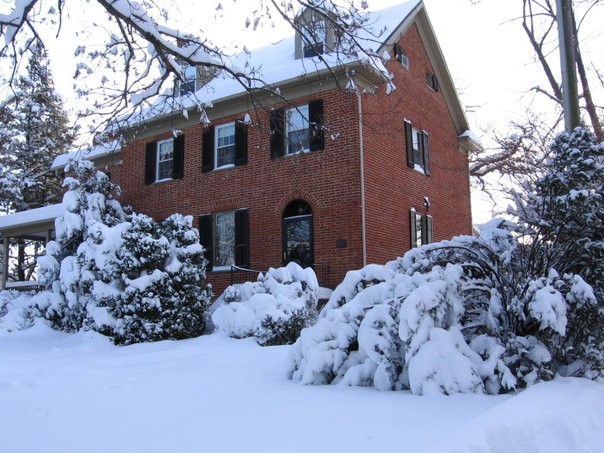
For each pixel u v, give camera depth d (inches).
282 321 391.2
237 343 391.9
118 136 321.4
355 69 491.8
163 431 152.5
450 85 733.3
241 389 222.5
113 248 445.1
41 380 258.1
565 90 335.0
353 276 272.2
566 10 339.3
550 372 206.4
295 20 289.1
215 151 631.2
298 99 556.7
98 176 623.8
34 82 363.9
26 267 1315.2
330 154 532.4
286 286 434.9
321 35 409.1
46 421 171.3
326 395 200.8
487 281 243.9
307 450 127.0
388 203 559.5
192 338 437.7
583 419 167.8
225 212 617.6
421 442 128.8
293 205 563.8
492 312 224.8
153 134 690.2
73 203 585.6
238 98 587.5
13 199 1073.5
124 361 332.5
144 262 437.4
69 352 404.8
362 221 509.0
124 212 653.9
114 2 236.4
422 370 196.7
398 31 585.6
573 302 208.1
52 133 866.8
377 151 550.9
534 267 236.7
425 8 655.8
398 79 609.0
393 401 184.7
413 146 639.1
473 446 120.7
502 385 195.2
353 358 233.3
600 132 488.1
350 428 147.3
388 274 266.8
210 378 254.1
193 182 641.0
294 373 242.1
